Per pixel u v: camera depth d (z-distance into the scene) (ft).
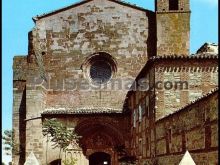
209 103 73.05
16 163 159.02
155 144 115.75
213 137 70.79
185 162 68.08
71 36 171.32
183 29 163.94
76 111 163.12
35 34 169.07
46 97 167.84
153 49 168.76
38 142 156.35
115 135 166.30
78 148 160.76
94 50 170.50
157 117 115.44
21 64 166.61
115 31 170.71
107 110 164.35
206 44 149.28
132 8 171.22
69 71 170.09
